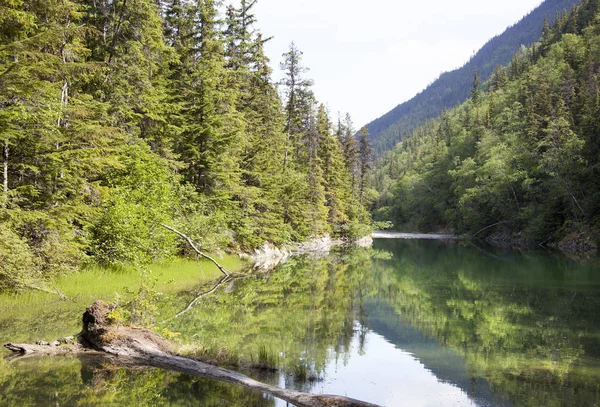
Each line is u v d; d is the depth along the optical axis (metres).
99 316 8.62
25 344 8.23
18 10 11.98
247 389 6.67
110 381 6.77
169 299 14.91
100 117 17.17
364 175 73.19
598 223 44.06
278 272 24.34
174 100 25.06
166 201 19.66
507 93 88.94
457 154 84.06
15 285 12.11
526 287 20.22
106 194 16.64
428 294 18.52
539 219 49.25
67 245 13.59
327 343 10.27
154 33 20.38
